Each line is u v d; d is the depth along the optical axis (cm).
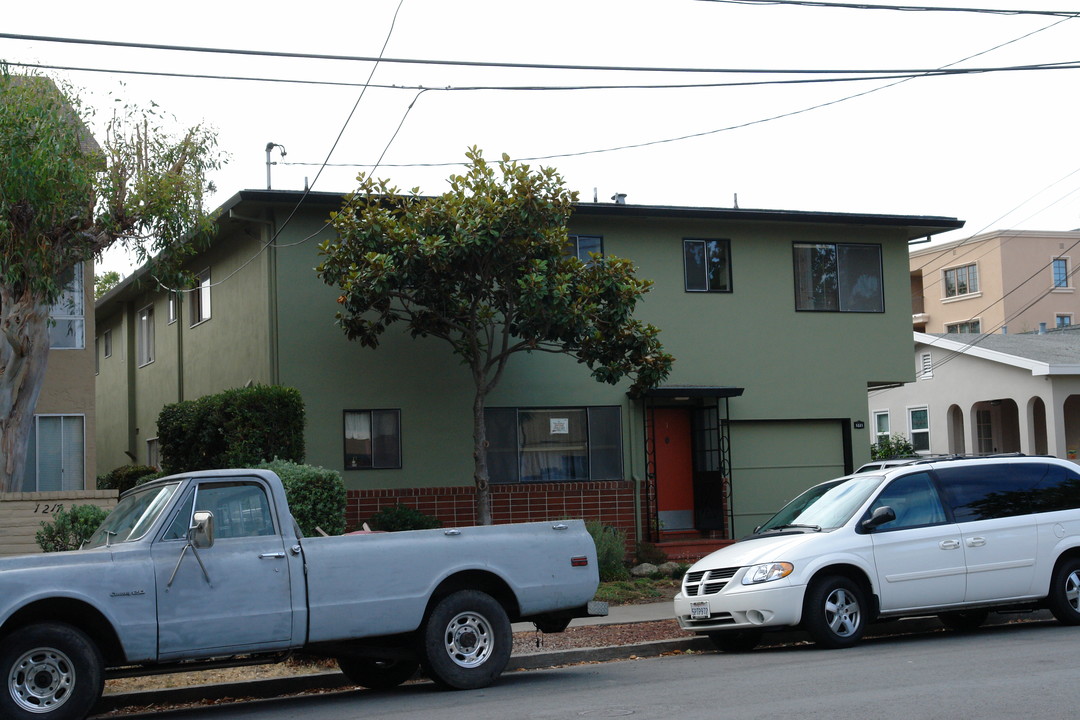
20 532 1494
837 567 1156
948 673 930
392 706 906
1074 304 4644
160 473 1844
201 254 2253
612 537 1855
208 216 1670
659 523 2044
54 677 810
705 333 2095
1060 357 3022
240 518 911
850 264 2216
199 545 866
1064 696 803
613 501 2009
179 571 868
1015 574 1212
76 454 1856
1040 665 954
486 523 1748
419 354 1920
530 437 1983
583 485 1991
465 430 1936
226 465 1653
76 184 1463
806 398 2152
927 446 3456
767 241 2161
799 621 1132
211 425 1717
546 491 1962
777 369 2138
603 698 891
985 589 1199
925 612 1185
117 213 1544
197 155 1616
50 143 1427
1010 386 3100
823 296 2189
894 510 1198
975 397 3234
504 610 1012
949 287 4819
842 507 1212
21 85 1470
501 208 1644
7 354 1527
